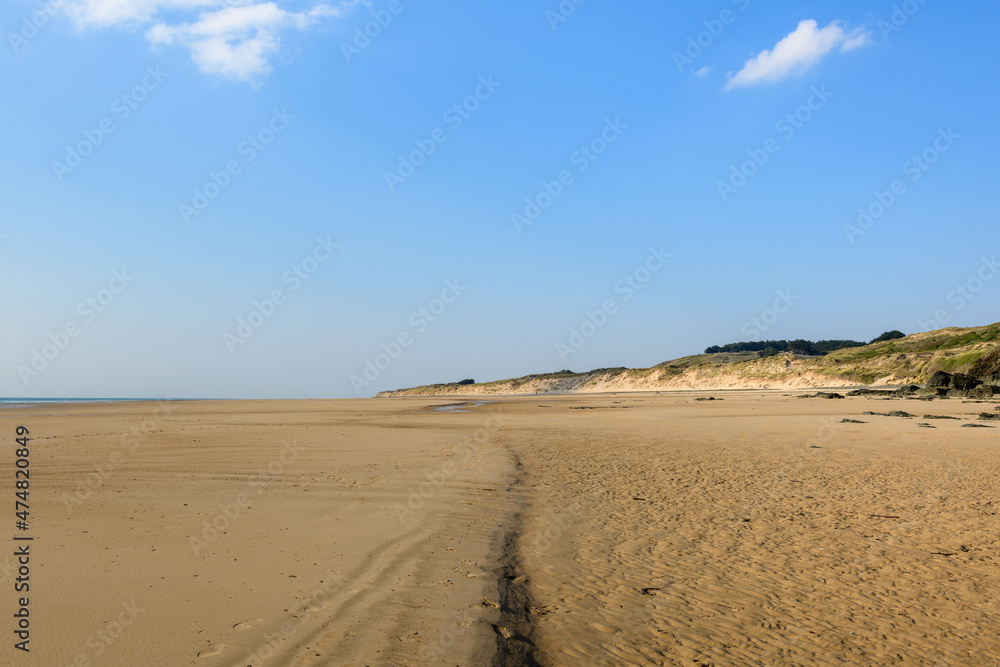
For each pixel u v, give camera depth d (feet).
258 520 29.99
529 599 21.38
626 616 20.40
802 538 30.25
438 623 17.75
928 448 62.13
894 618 20.97
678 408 147.02
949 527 32.30
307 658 14.85
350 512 32.55
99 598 18.48
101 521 29.14
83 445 65.57
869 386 226.79
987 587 23.81
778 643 18.88
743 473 49.11
